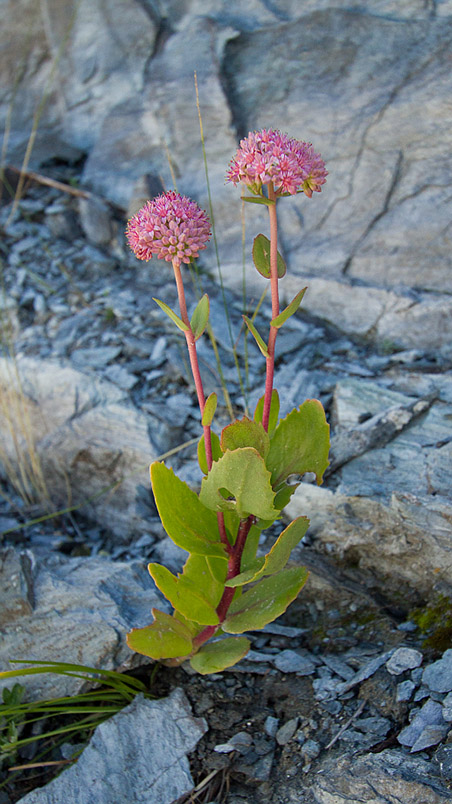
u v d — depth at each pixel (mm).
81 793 1948
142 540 2896
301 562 2451
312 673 2207
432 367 3100
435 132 3404
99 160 4387
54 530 3164
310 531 2541
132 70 4320
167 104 4098
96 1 4312
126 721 2107
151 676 2270
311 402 1882
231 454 1668
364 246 3512
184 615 1946
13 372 3453
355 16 3617
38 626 2305
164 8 4250
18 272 4012
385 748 1888
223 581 2051
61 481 3281
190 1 4172
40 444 3299
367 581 2428
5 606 2334
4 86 4820
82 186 4398
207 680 2246
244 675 2252
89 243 4191
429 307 3229
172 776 1977
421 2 3484
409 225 3428
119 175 4273
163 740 2061
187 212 1674
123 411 3143
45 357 3484
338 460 2639
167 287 3803
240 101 3924
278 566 1847
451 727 1854
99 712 2205
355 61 3629
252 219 3781
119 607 2363
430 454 2557
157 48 4246
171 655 1990
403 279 3400
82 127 4676
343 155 3611
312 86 3742
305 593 2467
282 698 2162
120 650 2258
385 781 1767
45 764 2057
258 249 1785
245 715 2137
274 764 1989
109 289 3865
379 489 2447
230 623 1965
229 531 2049
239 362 3295
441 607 2252
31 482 3326
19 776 2096
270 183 1645
